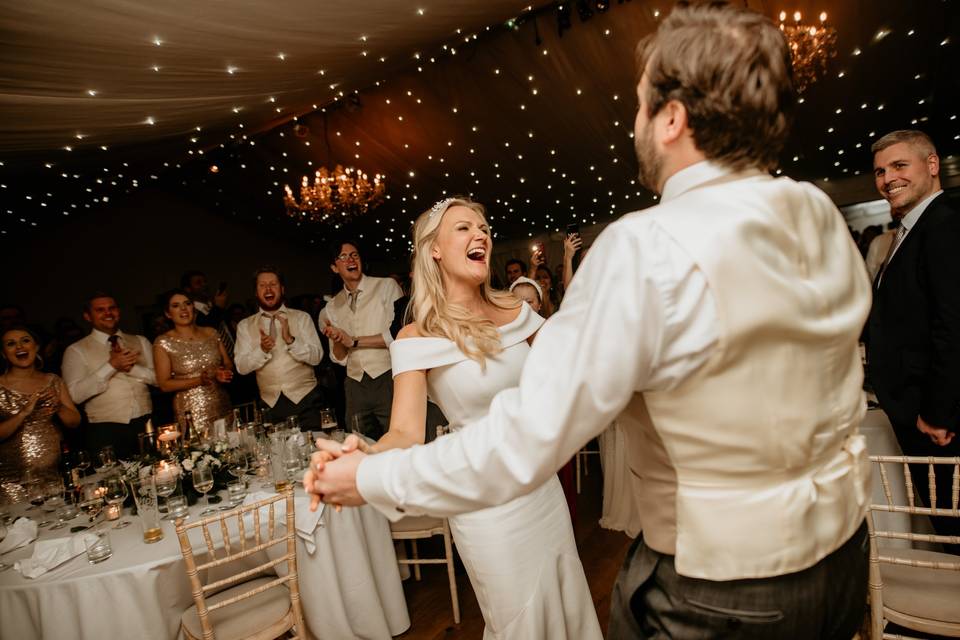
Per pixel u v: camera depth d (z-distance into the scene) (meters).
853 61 6.30
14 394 3.01
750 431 0.61
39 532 2.19
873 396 2.39
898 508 1.55
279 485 2.27
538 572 1.54
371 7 3.10
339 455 0.75
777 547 0.63
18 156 3.79
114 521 2.21
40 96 2.74
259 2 2.50
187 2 2.28
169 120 4.09
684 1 0.70
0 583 1.80
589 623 1.65
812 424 0.64
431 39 4.77
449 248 1.65
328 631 2.17
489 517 1.52
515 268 5.08
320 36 3.31
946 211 1.94
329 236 12.30
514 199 10.59
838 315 0.67
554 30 5.87
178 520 1.75
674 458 0.66
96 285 9.16
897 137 2.05
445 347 1.59
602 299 0.60
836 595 0.68
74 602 1.79
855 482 0.71
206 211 10.91
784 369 0.61
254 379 4.90
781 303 0.60
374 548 2.38
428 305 1.66
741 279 0.59
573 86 6.84
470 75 6.64
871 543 1.54
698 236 0.60
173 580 1.92
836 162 9.66
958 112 7.73
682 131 0.67
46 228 8.59
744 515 0.63
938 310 1.87
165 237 10.20
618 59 6.25
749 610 0.64
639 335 0.58
